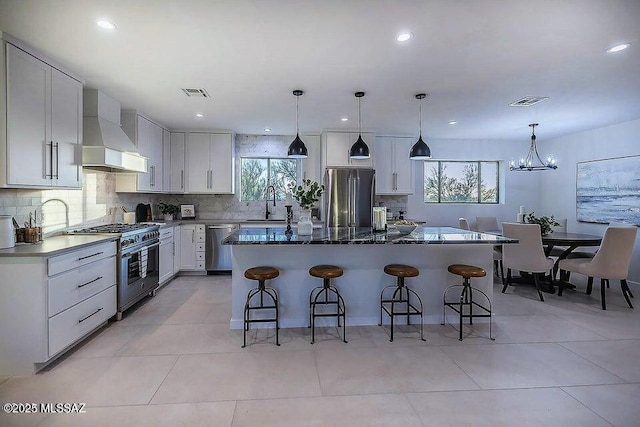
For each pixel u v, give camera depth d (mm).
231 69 3008
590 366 2475
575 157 5789
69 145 3018
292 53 2680
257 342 2889
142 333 3068
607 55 2691
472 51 2631
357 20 2191
